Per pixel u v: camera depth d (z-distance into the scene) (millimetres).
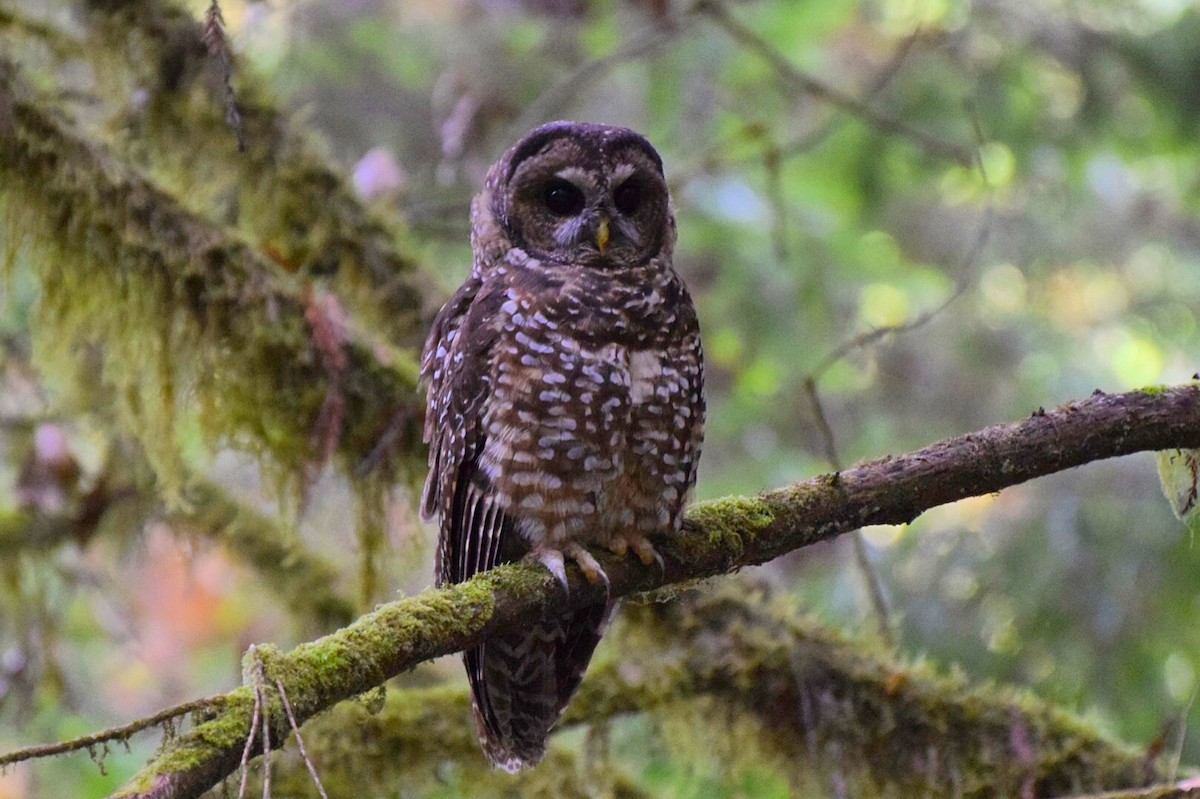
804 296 16781
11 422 12750
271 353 10359
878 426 18281
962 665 14906
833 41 18391
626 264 8594
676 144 17391
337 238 11695
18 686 12727
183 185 11516
